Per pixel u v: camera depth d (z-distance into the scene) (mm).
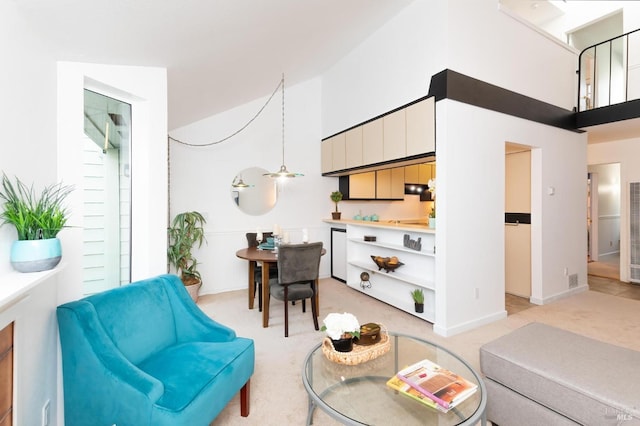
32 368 1337
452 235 2867
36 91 1423
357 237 4555
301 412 1803
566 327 3000
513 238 4086
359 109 4168
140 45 1872
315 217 5160
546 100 3736
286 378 2156
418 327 3039
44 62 1500
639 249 4629
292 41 3086
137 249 2209
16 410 1188
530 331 1873
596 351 1602
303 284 3078
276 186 4836
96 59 1819
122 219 2199
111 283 2139
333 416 1281
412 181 5828
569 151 4039
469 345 2637
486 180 3111
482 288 3098
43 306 1439
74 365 1395
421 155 3105
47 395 1478
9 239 1212
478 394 1354
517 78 3416
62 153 1686
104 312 1504
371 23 3514
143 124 2197
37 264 1191
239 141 4531
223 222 4426
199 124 4238
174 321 1891
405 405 1379
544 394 1426
